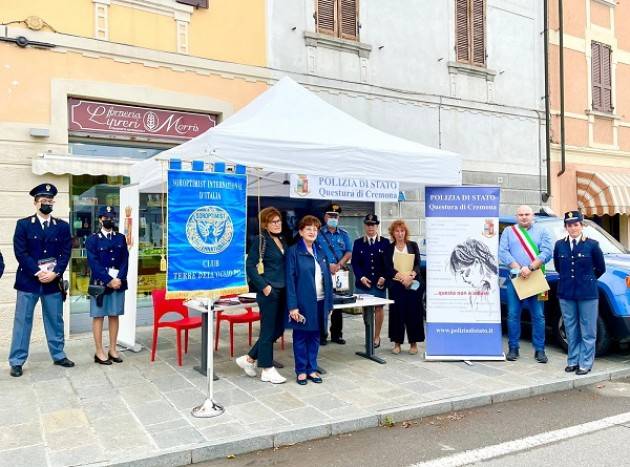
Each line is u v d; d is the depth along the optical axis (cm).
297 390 540
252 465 397
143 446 406
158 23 835
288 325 563
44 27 748
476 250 657
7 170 725
